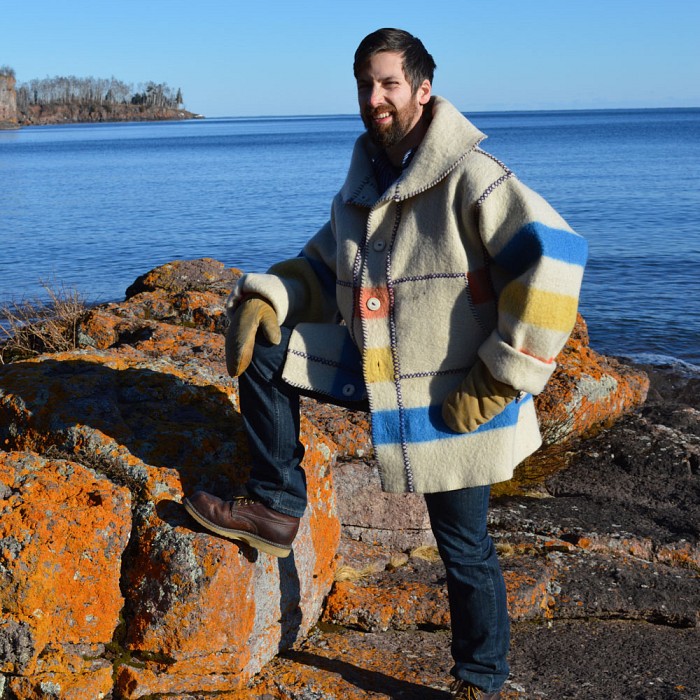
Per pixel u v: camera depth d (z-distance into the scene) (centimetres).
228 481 284
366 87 242
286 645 293
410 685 272
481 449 238
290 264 271
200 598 248
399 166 253
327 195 3800
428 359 239
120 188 4306
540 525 402
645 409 537
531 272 217
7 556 239
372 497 375
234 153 8669
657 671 296
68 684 243
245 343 242
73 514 250
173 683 255
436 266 235
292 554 293
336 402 263
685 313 1341
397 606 316
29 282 1641
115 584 255
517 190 224
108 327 517
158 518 259
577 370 500
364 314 244
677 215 2762
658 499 434
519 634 321
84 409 294
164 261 1938
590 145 8919
